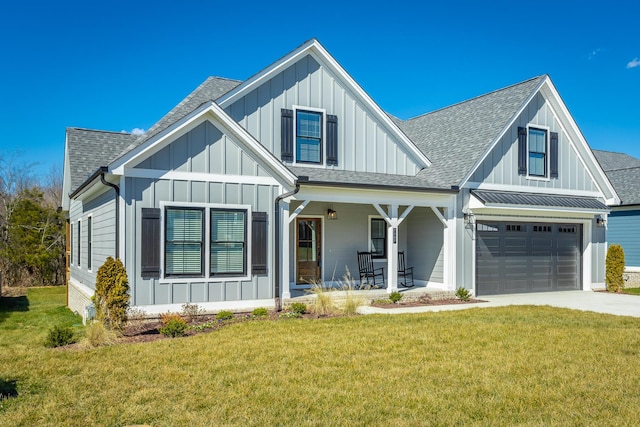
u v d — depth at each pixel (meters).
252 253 11.91
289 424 5.27
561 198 17.41
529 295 16.67
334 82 14.96
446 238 15.72
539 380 6.72
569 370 7.15
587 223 18.53
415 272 17.36
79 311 14.48
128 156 10.54
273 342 8.77
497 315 11.73
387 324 10.40
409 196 14.84
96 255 12.97
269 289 12.13
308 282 15.99
